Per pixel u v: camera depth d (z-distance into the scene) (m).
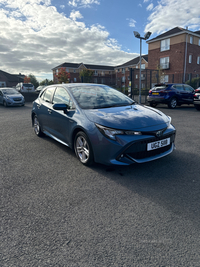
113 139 2.85
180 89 11.50
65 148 4.42
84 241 1.75
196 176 2.96
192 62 30.09
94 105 3.64
